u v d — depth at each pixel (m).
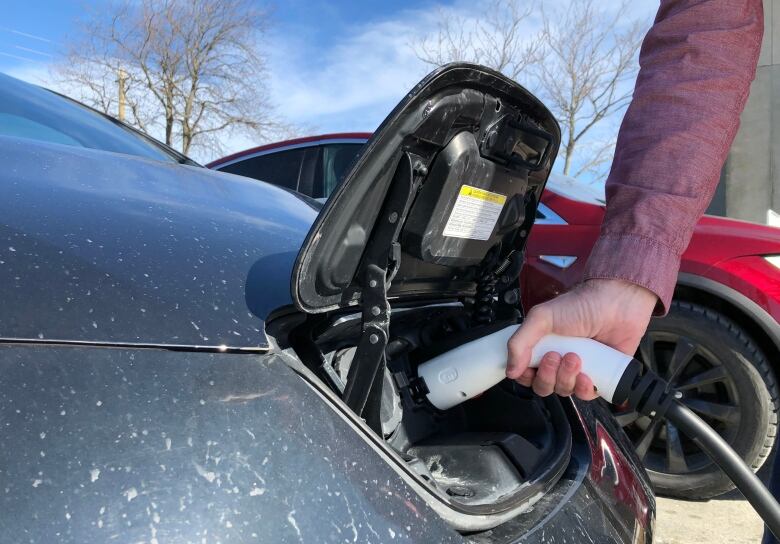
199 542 0.57
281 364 0.75
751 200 5.40
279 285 0.86
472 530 0.78
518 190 1.03
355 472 0.69
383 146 0.75
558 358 0.89
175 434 0.63
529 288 2.62
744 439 2.27
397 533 0.68
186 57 20.22
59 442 0.58
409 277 0.98
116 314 0.69
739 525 2.26
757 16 0.99
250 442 0.65
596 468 1.07
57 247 0.74
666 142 0.93
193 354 0.70
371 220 0.82
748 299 2.25
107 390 0.63
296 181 3.80
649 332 2.41
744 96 0.97
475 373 1.00
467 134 0.85
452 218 0.90
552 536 0.83
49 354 0.63
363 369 0.82
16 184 0.86
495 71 0.81
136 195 0.96
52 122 1.47
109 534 0.55
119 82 20.53
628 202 0.94
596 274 0.91
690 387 2.36
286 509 0.63
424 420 1.09
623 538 0.97
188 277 0.78
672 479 2.38
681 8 1.00
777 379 2.30
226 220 0.99
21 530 0.54
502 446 1.00
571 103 15.01
